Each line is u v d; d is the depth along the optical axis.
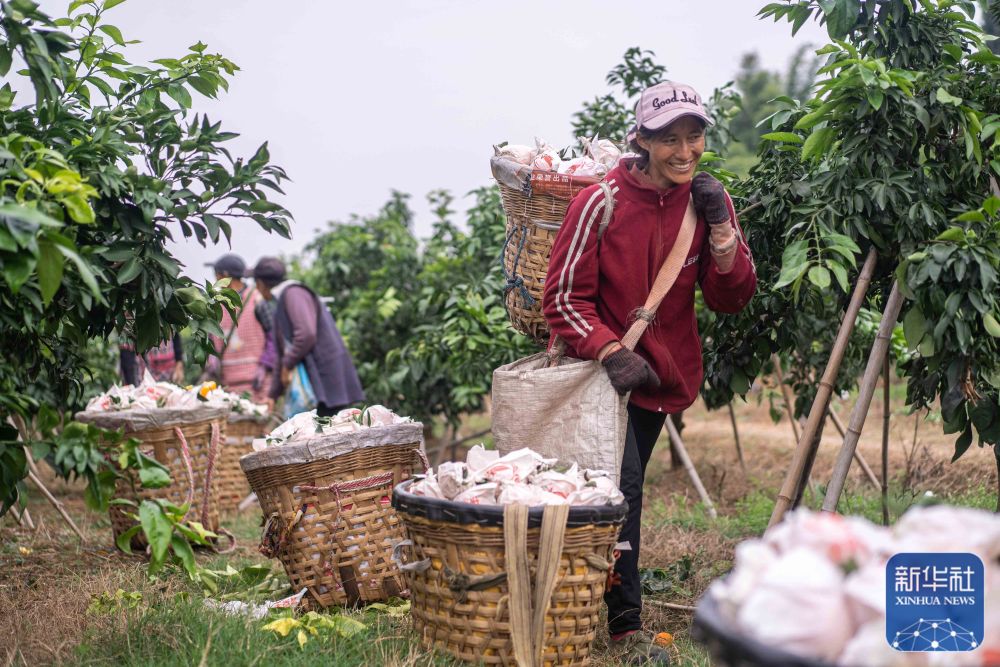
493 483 3.23
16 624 3.67
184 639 3.42
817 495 6.32
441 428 10.59
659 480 7.64
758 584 1.45
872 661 1.35
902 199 3.81
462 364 6.89
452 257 8.76
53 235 2.65
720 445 8.82
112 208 3.42
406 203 10.64
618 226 3.47
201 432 5.65
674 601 4.29
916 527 1.49
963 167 3.84
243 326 8.21
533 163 3.98
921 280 3.44
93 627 3.62
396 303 8.86
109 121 3.56
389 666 3.15
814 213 3.88
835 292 4.56
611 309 3.56
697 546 5.24
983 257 3.39
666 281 3.48
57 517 6.84
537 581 3.07
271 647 3.36
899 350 5.99
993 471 6.32
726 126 6.31
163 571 4.67
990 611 1.41
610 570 3.30
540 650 3.08
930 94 3.79
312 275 10.77
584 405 3.45
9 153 2.79
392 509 4.18
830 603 1.38
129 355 7.40
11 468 3.37
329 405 7.25
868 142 3.81
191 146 3.67
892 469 7.07
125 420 5.39
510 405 3.57
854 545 1.48
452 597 3.19
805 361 6.20
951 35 4.09
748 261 3.63
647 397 3.62
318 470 4.05
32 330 3.55
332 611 4.11
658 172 3.47
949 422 3.71
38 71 3.23
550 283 3.54
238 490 7.22
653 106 3.36
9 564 5.11
